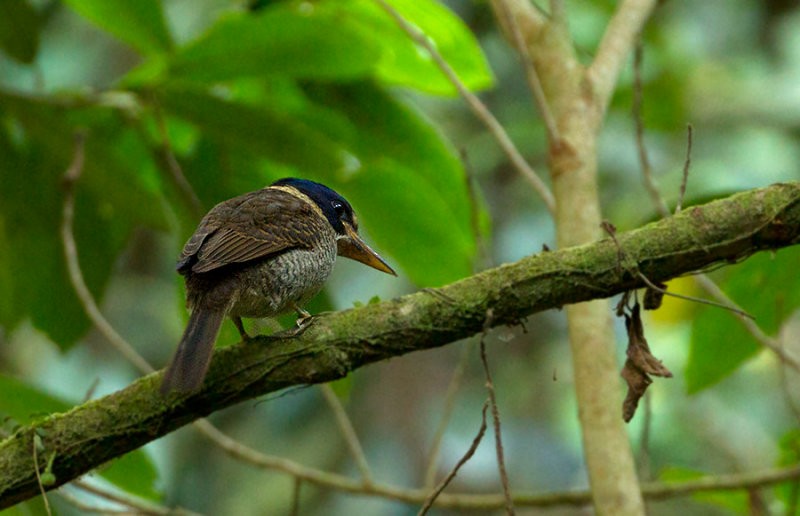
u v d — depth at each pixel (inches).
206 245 276.4
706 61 604.4
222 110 343.9
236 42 332.8
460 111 605.9
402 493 357.4
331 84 379.6
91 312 310.7
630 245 241.1
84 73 576.4
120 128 373.1
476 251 381.4
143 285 611.2
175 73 339.3
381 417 589.3
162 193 370.3
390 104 381.1
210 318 261.6
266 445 565.3
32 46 358.9
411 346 248.8
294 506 358.9
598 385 285.9
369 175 366.9
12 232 373.4
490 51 613.3
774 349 324.2
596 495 279.0
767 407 557.6
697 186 545.6
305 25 328.2
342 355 248.2
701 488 346.6
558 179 311.6
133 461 339.9
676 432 541.6
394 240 381.7
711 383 361.1
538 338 606.5
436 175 381.7
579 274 242.4
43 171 367.9
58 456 247.1
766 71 600.1
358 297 551.8
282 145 351.9
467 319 245.6
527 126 592.7
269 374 248.7
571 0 562.6
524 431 584.7
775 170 563.2
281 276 284.4
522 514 489.7
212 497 550.9
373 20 374.0
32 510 334.0
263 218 290.2
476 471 577.0
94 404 250.4
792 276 335.9
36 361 561.6
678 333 557.9
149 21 342.3
